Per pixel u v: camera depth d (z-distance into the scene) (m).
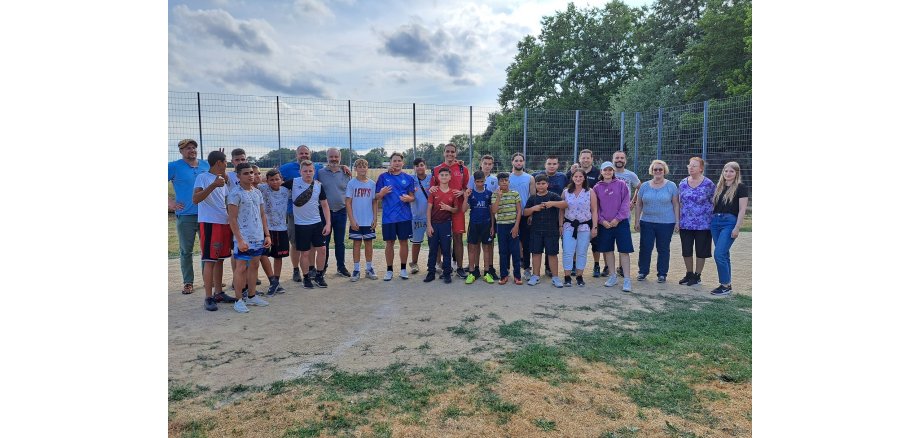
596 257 7.30
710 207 6.43
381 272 7.63
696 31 31.11
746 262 8.23
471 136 14.36
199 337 4.55
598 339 4.43
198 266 7.96
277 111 12.36
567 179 7.32
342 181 7.14
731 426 2.94
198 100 11.69
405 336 4.57
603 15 34.25
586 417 3.05
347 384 3.53
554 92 34.25
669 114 16.19
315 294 6.17
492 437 2.83
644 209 6.92
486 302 5.77
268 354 4.13
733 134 14.38
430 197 6.78
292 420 3.03
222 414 3.11
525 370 3.74
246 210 5.43
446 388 3.45
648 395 3.34
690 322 4.96
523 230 7.15
